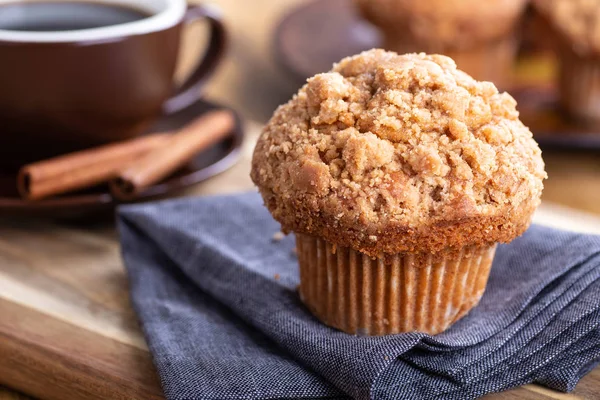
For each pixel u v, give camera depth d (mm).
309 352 412
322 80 423
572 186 594
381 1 656
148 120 557
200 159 551
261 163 428
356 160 408
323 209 410
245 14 887
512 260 455
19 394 444
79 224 522
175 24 540
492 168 409
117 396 421
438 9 641
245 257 477
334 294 433
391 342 405
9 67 506
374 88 423
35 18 545
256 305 441
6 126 522
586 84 611
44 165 510
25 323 450
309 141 418
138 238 494
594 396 415
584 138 595
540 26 636
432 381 409
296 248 455
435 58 427
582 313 419
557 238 457
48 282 478
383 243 410
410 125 412
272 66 802
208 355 422
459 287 430
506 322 423
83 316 457
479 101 418
